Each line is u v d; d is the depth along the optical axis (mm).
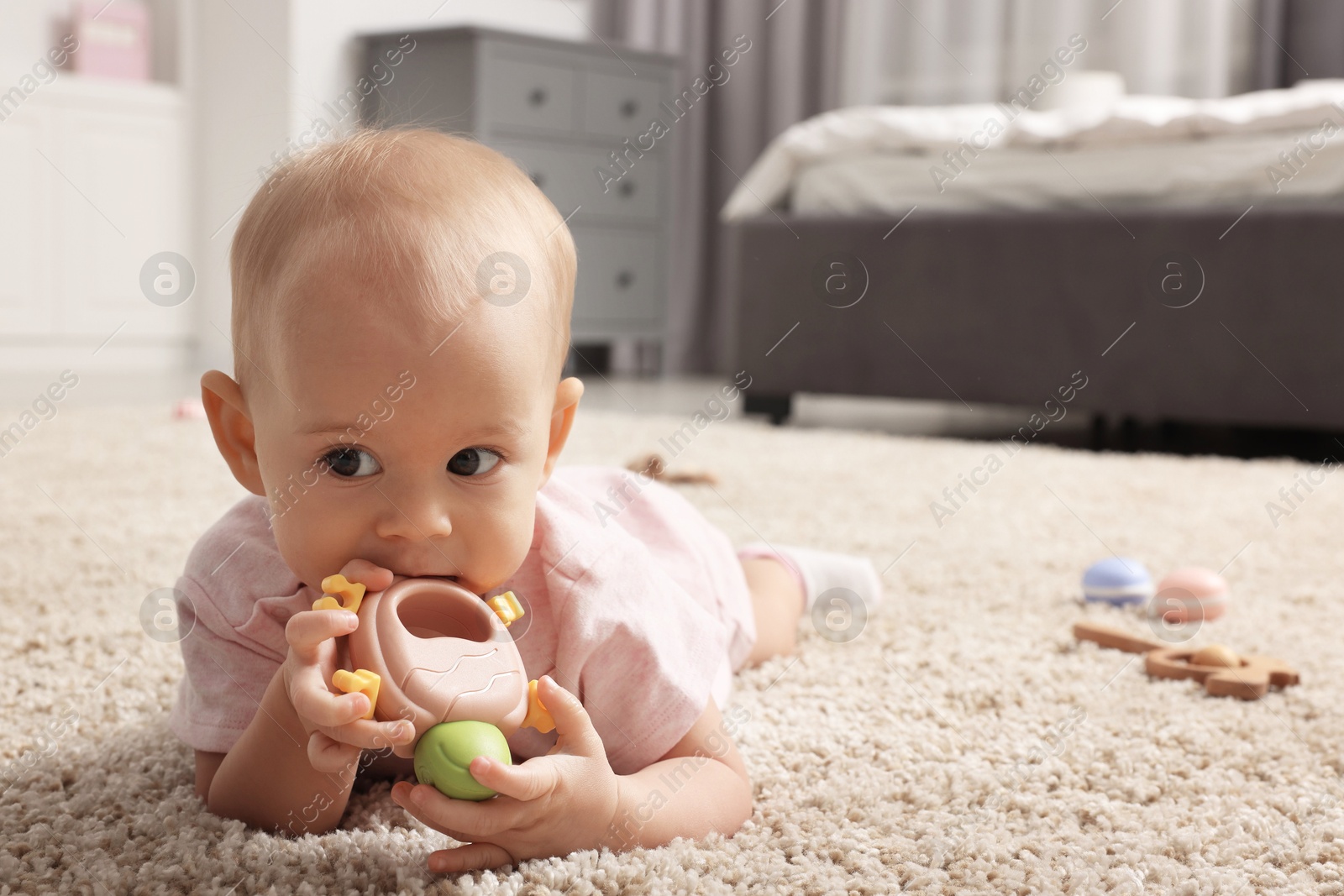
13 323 3629
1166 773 804
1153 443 2848
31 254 3656
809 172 3104
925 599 1272
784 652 1076
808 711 913
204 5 3926
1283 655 1096
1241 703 954
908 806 741
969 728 886
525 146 3838
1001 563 1456
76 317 3766
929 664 1044
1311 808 746
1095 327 2719
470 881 602
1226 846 684
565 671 729
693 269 4742
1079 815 736
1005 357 2828
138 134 3863
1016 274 2797
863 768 800
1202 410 2621
